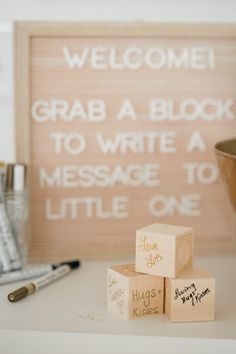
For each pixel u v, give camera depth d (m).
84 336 0.48
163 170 0.77
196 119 0.77
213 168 0.78
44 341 0.48
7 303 0.57
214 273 0.68
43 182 0.76
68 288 0.62
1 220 0.68
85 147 0.77
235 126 0.78
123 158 0.77
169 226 0.56
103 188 0.77
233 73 0.77
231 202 0.64
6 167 0.71
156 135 0.77
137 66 0.76
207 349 0.47
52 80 0.75
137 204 0.77
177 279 0.52
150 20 0.77
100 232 0.77
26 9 0.77
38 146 0.76
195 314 0.52
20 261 0.70
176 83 0.76
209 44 0.76
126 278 0.52
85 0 0.77
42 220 0.77
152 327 0.50
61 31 0.74
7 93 0.78
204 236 0.78
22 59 0.74
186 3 0.77
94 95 0.76
